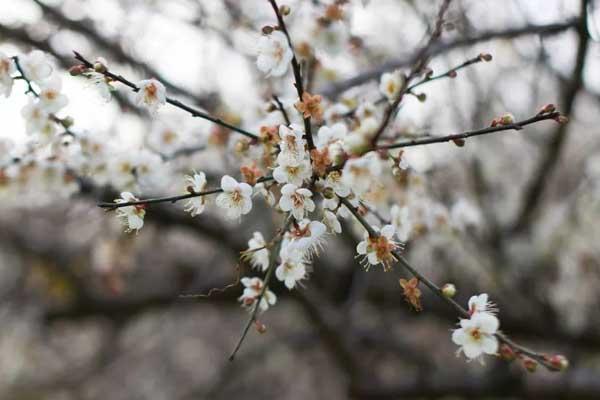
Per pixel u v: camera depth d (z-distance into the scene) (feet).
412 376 5.00
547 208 4.96
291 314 6.91
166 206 3.88
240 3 3.67
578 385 4.39
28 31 3.08
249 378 7.60
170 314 6.48
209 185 3.14
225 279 5.10
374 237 1.80
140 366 7.57
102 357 7.07
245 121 2.81
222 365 7.12
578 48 2.99
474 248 4.14
